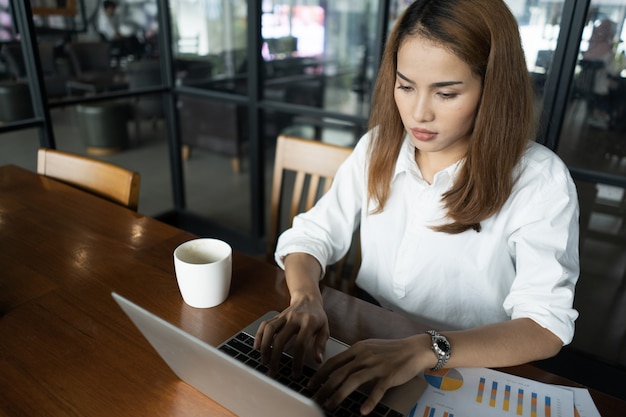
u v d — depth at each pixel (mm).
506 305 848
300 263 944
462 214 874
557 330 749
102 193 1336
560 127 1619
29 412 625
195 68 2729
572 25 1489
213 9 2648
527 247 844
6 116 2398
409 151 972
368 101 2322
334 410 619
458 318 1004
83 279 924
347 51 2777
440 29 716
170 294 881
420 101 771
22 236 1086
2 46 2316
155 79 3494
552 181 853
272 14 2635
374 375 636
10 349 739
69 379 682
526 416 635
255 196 2529
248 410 577
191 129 3455
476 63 732
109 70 3498
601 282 1957
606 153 1723
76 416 620
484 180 831
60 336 770
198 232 2859
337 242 1078
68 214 1197
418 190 963
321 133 3197
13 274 938
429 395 668
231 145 3299
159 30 2555
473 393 674
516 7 1596
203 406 638
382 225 1031
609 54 1590
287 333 725
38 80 1973
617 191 1804
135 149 3846
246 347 736
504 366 726
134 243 1062
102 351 738
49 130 2072
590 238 1891
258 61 2242
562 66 1548
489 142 800
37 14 3074
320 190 3006
